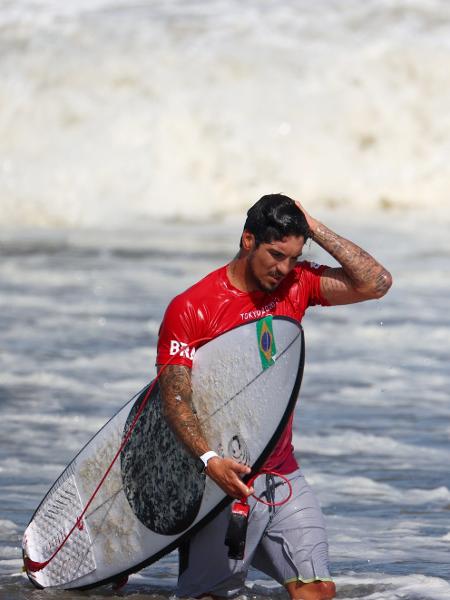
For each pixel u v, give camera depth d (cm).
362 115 9044
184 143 8825
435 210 8619
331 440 2839
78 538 1750
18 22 9606
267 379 1587
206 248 6725
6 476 2459
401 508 2295
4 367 3625
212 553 1650
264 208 1566
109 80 9138
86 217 8025
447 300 5056
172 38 9362
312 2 9788
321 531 1647
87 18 9631
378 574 1872
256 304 1631
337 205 8800
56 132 8888
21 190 8131
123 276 5622
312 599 1620
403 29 9475
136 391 3344
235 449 1603
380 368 3769
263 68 9175
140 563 1698
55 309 4716
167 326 1616
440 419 3092
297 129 8969
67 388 3369
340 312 4797
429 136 9038
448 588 1798
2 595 1767
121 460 1703
